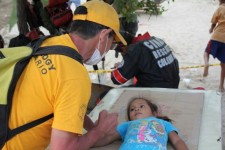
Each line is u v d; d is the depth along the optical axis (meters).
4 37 8.82
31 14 4.07
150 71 3.76
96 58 1.99
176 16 11.43
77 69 1.77
